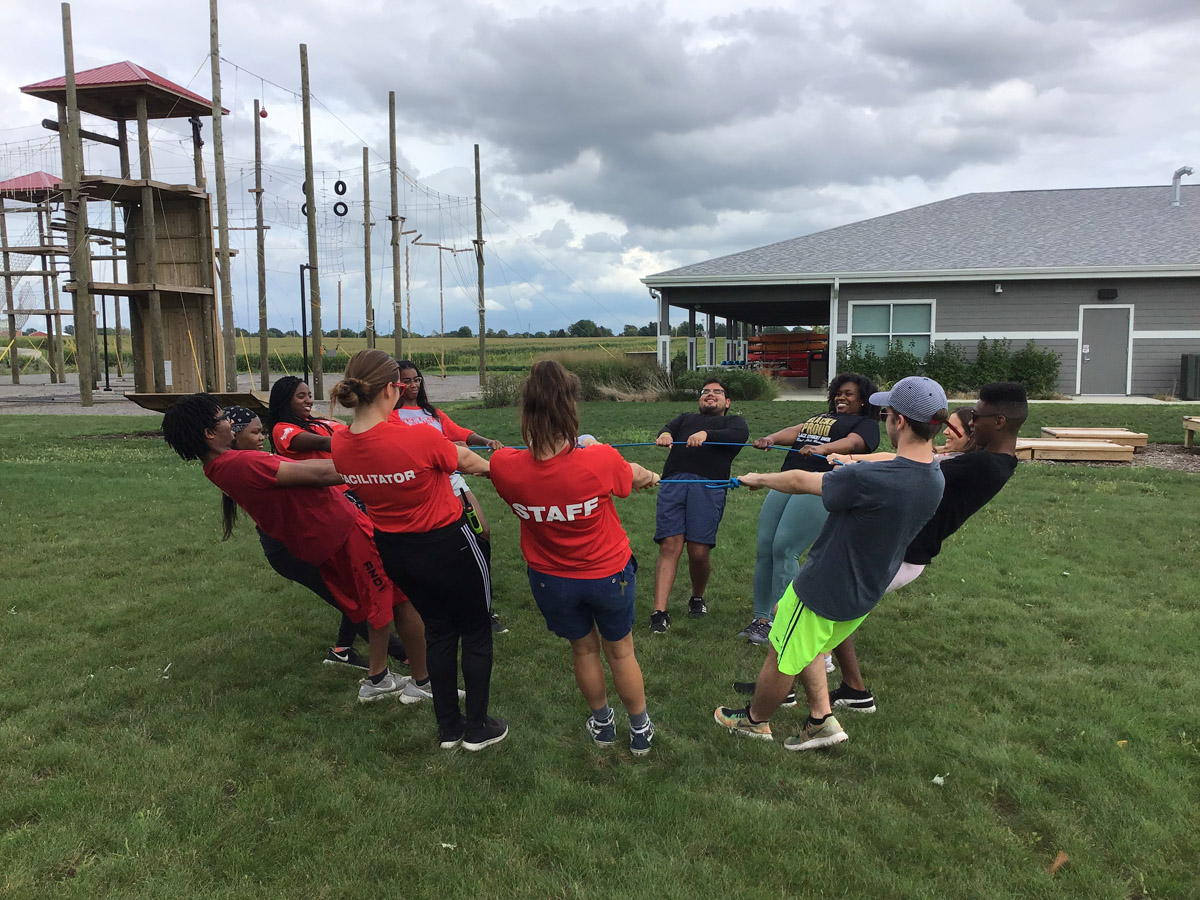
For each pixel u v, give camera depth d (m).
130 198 19.73
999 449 3.31
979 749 3.13
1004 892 2.34
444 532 2.94
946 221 21.78
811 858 2.50
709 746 3.22
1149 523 6.74
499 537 6.64
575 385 2.76
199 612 4.72
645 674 3.92
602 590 2.90
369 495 2.88
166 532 6.59
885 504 2.80
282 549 3.63
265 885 2.34
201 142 20.42
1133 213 20.55
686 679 3.87
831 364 19.08
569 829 2.64
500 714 3.49
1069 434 11.03
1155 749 3.12
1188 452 10.63
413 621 3.54
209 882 2.34
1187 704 3.50
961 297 18.36
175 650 4.11
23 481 8.73
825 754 3.16
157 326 18.58
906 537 2.92
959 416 3.56
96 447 12.00
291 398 3.72
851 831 2.65
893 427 2.89
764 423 13.21
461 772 3.00
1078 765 3.01
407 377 4.41
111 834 2.53
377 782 2.91
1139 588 5.18
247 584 5.27
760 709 3.21
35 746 3.10
